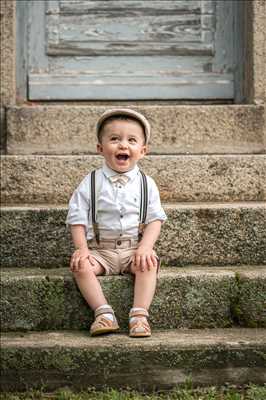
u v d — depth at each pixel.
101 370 2.96
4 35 4.82
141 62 5.24
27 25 5.21
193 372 2.98
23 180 4.26
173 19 5.24
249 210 3.68
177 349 2.98
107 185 3.42
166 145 4.66
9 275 3.36
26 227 3.69
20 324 3.29
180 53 5.24
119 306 3.29
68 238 3.69
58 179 4.27
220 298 3.32
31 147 4.68
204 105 4.79
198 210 3.68
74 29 5.23
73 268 3.24
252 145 4.70
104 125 3.46
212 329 3.29
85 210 3.41
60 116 4.67
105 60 5.23
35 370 2.98
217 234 3.68
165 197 4.23
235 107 4.68
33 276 3.32
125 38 5.23
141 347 2.98
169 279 3.30
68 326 3.30
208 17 5.23
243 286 3.32
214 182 4.23
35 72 5.20
